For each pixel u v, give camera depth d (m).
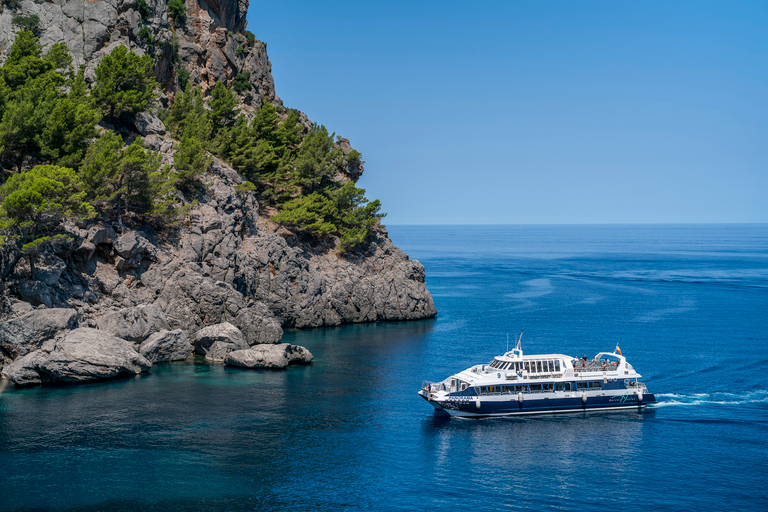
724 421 58.06
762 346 92.69
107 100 94.62
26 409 56.34
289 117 132.00
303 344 92.62
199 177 96.50
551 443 52.25
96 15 106.88
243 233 101.75
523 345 93.50
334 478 44.53
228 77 140.62
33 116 77.75
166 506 39.56
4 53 99.56
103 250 79.75
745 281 195.12
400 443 51.50
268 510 39.62
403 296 119.56
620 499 42.53
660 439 53.38
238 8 151.75
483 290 169.75
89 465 44.94
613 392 60.78
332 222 123.00
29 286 67.81
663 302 145.25
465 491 43.19
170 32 123.19
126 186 83.38
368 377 72.38
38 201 65.00
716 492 43.66
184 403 59.78
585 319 119.75
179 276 84.00
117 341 70.06
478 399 57.66
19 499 39.75
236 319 85.81
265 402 61.28
